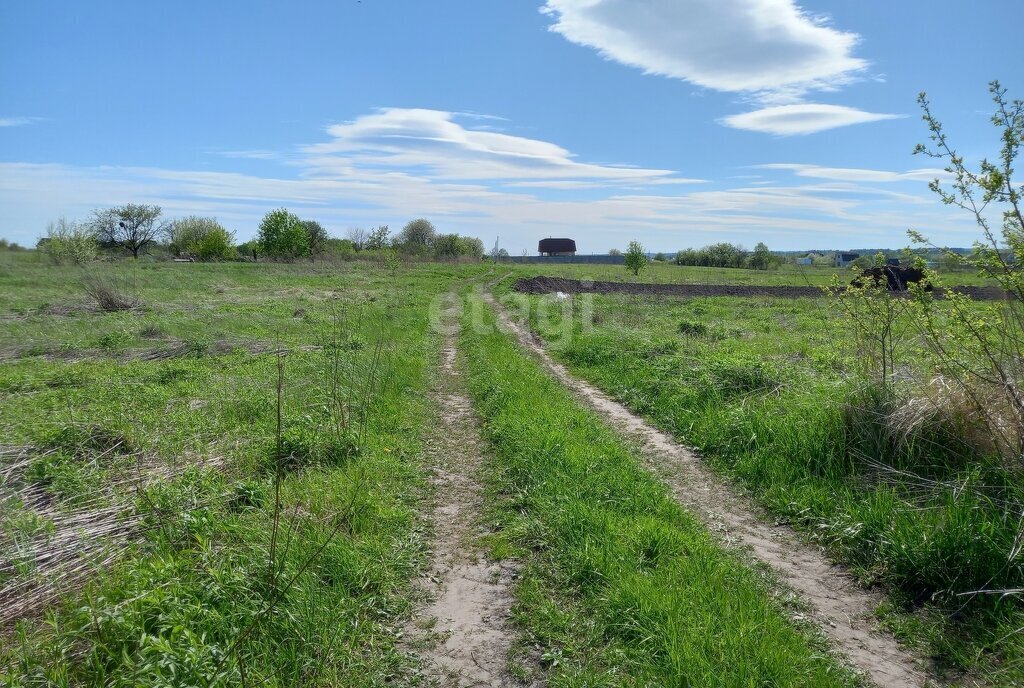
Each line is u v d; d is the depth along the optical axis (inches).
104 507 201.9
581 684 135.0
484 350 534.3
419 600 171.0
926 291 210.7
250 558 167.9
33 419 299.9
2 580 159.9
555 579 177.8
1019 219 181.8
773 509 229.6
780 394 323.6
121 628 135.0
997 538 169.8
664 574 174.2
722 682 131.6
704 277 1761.8
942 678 140.2
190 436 275.3
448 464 277.3
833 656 146.1
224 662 127.8
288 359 446.6
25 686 121.0
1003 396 204.2
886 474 221.9
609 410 370.0
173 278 1289.4
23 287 1072.2
